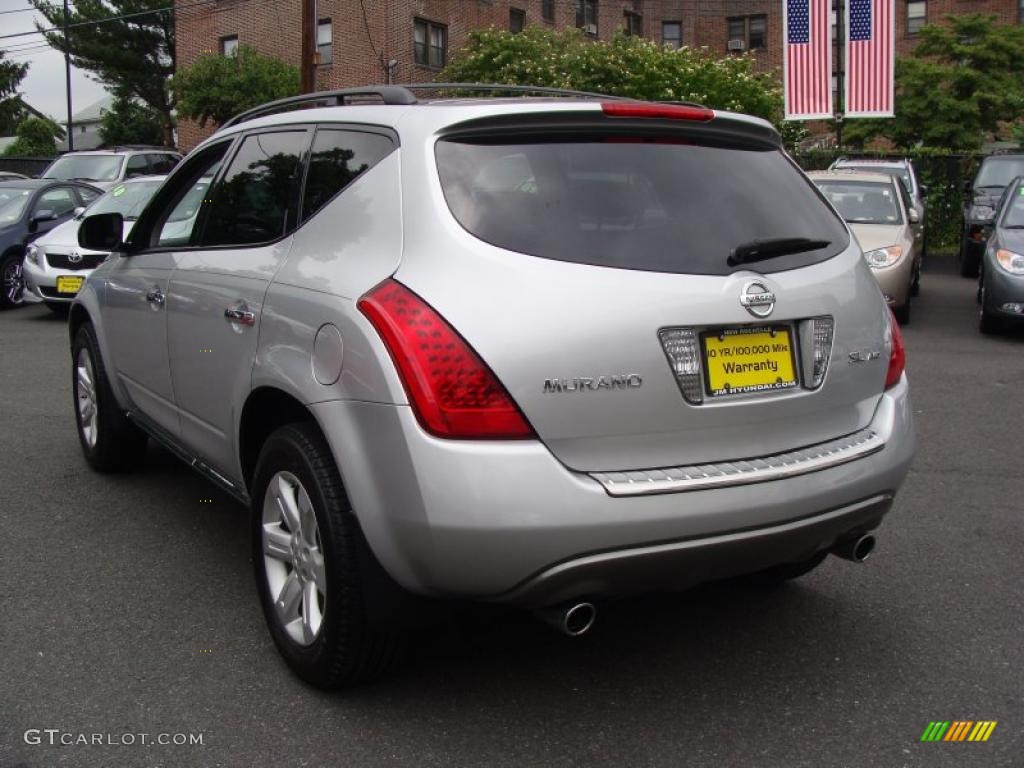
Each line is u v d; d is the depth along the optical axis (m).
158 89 45.00
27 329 11.95
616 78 28.14
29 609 4.05
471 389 2.82
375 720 3.25
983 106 31.06
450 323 2.87
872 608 4.15
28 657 3.65
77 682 3.48
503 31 29.48
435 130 3.20
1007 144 33.12
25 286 12.83
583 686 3.49
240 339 3.72
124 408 5.40
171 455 6.29
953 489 5.76
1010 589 4.34
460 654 3.72
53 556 4.62
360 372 2.99
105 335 5.38
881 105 20.38
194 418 4.32
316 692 3.43
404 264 3.04
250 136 4.28
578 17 39.34
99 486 5.66
